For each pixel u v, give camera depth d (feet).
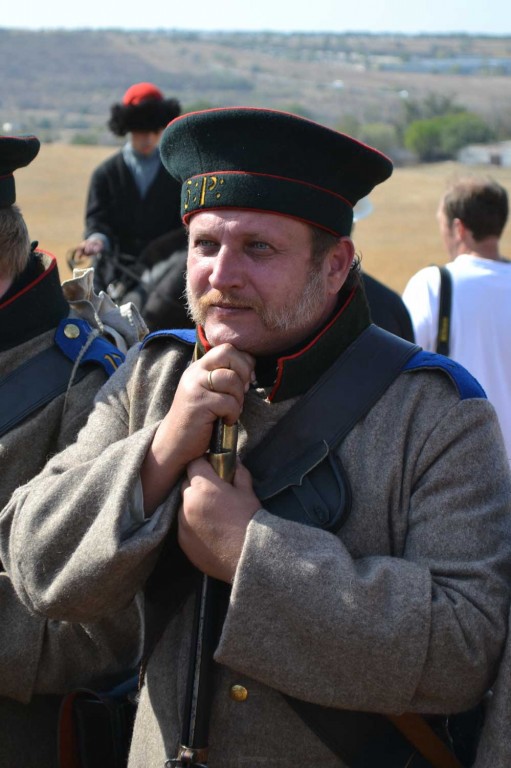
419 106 287.48
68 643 8.61
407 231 73.20
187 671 7.34
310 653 6.70
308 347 7.35
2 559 7.93
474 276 16.93
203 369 7.16
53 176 100.32
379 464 7.18
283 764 7.18
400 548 7.16
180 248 22.24
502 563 6.97
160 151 7.70
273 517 6.93
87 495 7.29
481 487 7.07
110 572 7.05
